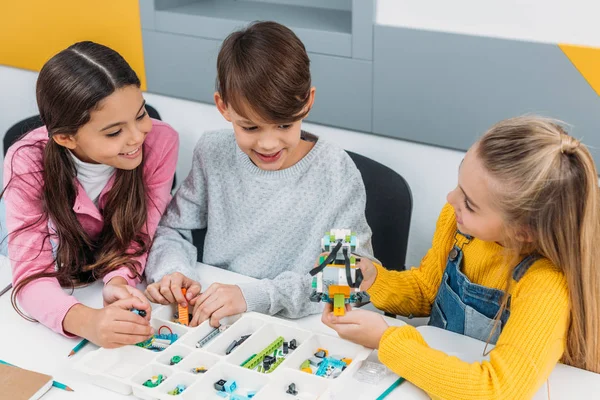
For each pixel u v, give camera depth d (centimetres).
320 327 128
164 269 138
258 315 124
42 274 132
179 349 117
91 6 222
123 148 129
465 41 174
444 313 128
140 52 222
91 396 109
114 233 143
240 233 150
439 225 135
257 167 144
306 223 146
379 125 195
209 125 223
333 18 204
